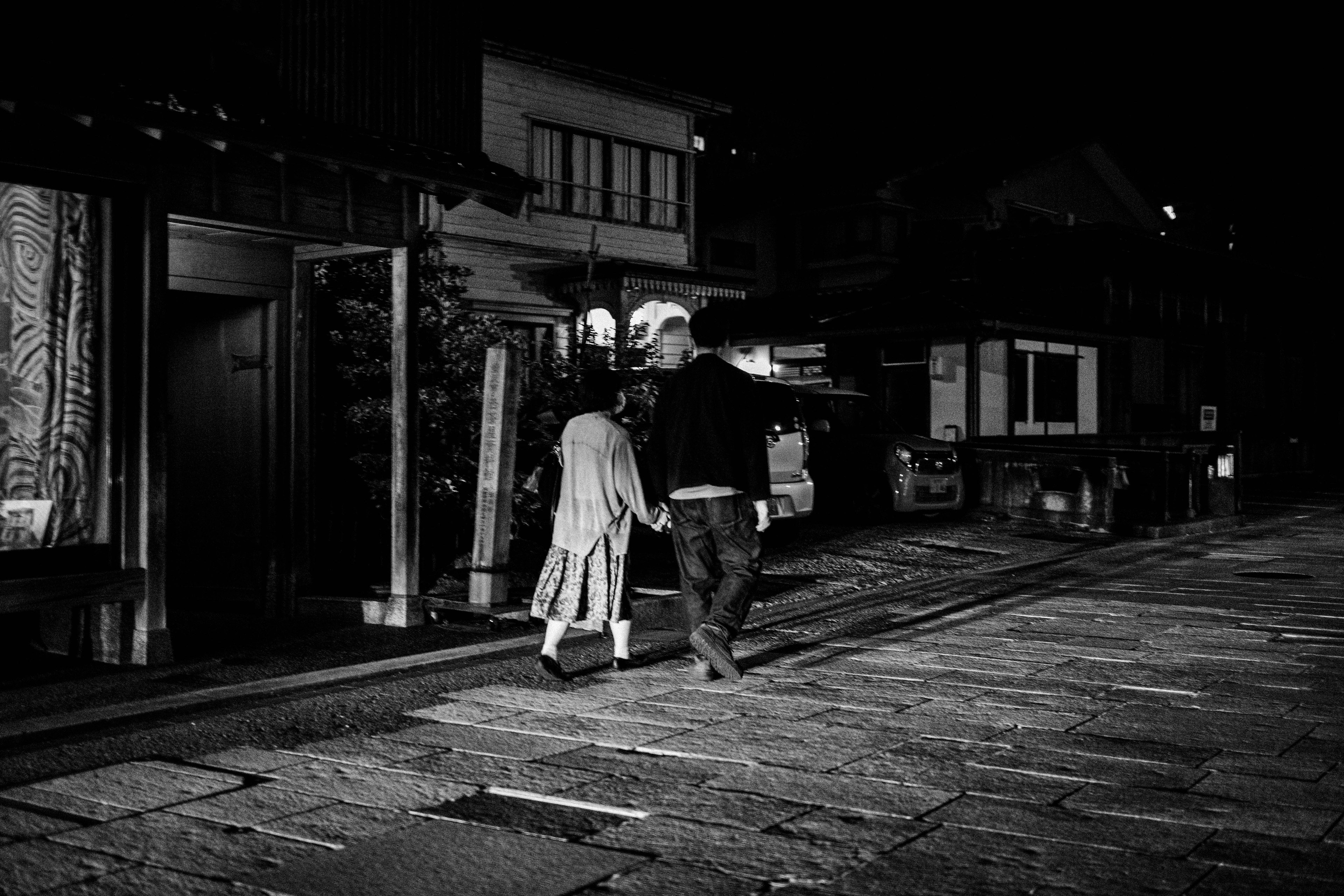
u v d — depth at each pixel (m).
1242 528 16.20
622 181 21.83
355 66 7.85
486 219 19.53
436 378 10.30
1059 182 31.53
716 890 3.36
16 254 6.36
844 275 31.05
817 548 13.00
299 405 8.78
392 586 8.28
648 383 12.09
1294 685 6.15
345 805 4.18
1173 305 25.72
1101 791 4.28
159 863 3.59
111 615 6.80
